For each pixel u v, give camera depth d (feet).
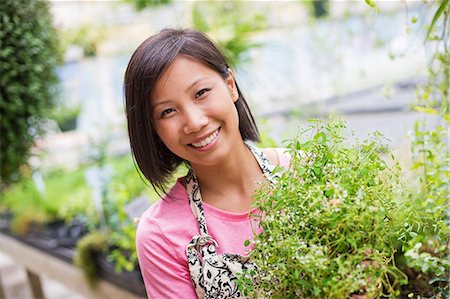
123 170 9.30
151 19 10.50
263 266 2.80
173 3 10.28
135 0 10.34
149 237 3.38
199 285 3.28
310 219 2.74
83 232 9.55
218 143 3.16
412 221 3.13
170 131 3.11
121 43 12.02
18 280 12.71
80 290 8.53
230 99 3.22
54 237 9.82
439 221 3.21
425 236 3.52
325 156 2.96
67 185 11.31
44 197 10.85
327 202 2.71
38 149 7.67
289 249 2.65
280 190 2.85
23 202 11.07
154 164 3.39
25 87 6.74
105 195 8.48
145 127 3.23
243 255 3.25
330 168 2.93
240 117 3.67
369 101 10.59
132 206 7.25
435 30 3.91
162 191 3.54
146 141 3.29
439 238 3.27
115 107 12.76
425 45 3.98
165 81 3.00
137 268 7.22
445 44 3.56
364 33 9.14
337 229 2.64
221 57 3.26
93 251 7.97
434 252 3.47
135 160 3.48
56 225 10.51
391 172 3.14
